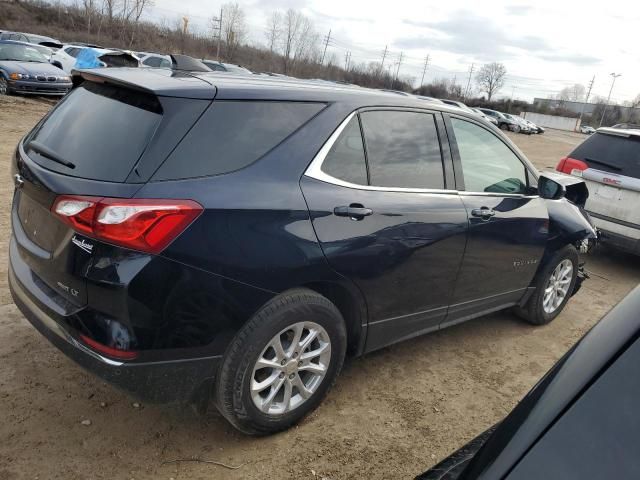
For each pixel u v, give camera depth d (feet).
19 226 9.31
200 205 7.57
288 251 8.40
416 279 10.60
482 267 12.12
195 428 9.39
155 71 9.40
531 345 14.08
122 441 8.87
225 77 9.26
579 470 3.42
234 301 8.00
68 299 7.80
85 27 189.67
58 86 53.47
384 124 10.25
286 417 9.27
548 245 14.02
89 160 7.84
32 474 7.98
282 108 8.91
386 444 9.53
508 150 13.09
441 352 13.16
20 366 10.47
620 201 20.72
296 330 8.89
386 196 9.91
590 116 309.01
